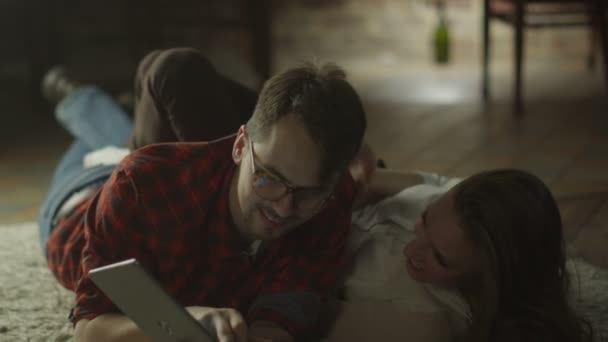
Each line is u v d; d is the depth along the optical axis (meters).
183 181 1.27
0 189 2.73
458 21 5.16
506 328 1.23
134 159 1.28
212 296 1.36
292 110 1.11
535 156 3.00
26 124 3.77
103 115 2.38
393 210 1.51
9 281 1.82
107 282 1.08
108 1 5.16
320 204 1.20
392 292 1.39
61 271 1.57
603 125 3.47
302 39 5.44
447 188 1.61
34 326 1.59
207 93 1.80
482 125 3.54
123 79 4.75
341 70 1.18
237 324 1.15
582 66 4.89
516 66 3.67
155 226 1.26
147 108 1.84
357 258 1.47
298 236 1.38
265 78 4.20
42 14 3.98
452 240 1.23
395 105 4.03
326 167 1.12
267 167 1.14
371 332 1.36
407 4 5.22
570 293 1.60
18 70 4.98
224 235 1.30
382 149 3.17
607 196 2.47
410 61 5.30
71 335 1.55
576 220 2.24
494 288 1.21
